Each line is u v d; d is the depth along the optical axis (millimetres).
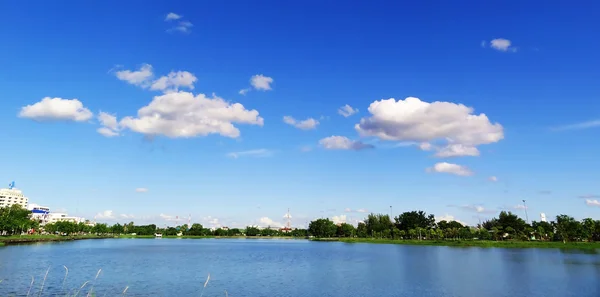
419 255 121562
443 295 51406
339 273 75500
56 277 65125
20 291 51062
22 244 156375
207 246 197625
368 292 53969
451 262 96312
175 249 161375
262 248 178750
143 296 50281
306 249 167500
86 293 51156
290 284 61312
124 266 86125
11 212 197125
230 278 68188
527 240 195625
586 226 177625
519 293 52375
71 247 153625
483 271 76438
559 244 161125
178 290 54938
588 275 69000
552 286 57500
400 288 57000
